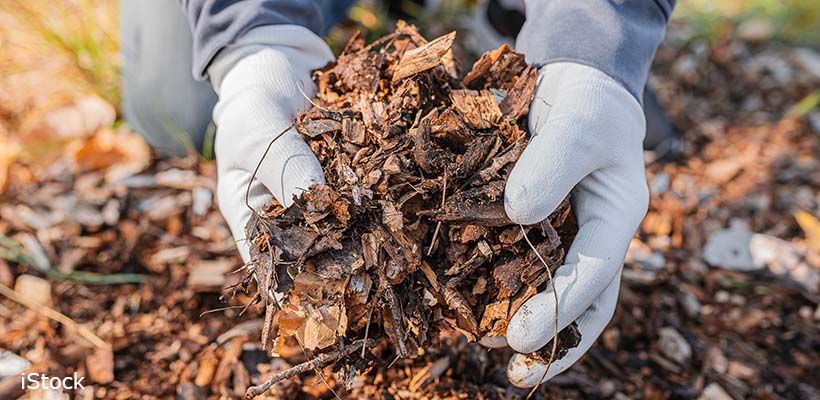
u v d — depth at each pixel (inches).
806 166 32.5
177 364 22.3
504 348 22.3
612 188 19.2
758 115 36.4
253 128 19.5
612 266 18.7
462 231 17.4
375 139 18.0
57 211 27.1
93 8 33.9
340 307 16.9
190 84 28.4
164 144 30.0
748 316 25.6
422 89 18.6
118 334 23.3
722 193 30.9
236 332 22.9
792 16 42.6
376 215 17.2
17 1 32.2
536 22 21.0
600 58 19.6
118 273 25.6
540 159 17.6
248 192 18.7
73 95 32.0
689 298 25.8
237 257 25.8
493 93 19.8
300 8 22.8
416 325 17.5
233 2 22.0
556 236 17.9
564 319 18.1
